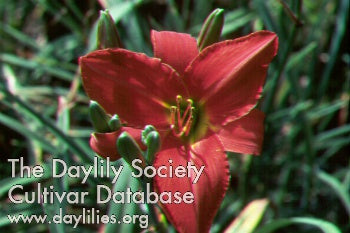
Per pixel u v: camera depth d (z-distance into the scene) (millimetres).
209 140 583
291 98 1024
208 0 1060
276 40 570
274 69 902
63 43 1040
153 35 604
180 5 1143
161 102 589
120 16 837
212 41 611
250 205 730
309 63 1017
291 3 726
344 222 924
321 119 998
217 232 818
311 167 881
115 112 577
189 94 591
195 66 583
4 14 1125
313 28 984
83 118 978
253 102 578
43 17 1123
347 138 942
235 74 576
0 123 931
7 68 962
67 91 964
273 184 952
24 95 942
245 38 574
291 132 933
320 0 1060
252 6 1020
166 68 580
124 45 917
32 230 837
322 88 962
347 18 986
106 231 595
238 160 891
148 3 1093
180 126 587
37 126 894
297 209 912
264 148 938
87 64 568
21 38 1026
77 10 1036
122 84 576
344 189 839
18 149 919
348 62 1001
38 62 977
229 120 583
